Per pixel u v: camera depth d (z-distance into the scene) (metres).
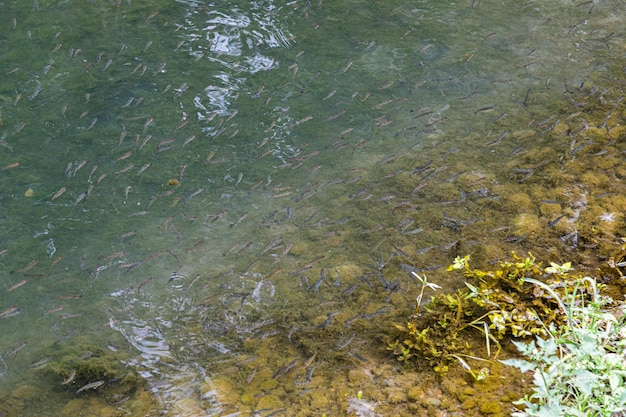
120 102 5.14
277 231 4.46
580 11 5.80
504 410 3.71
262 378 3.92
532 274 4.09
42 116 5.05
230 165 4.79
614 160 4.63
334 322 4.07
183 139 4.92
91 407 3.88
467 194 4.54
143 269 4.33
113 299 4.23
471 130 4.90
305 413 3.79
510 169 4.64
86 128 4.99
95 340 4.09
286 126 4.99
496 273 4.07
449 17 5.80
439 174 4.66
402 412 3.75
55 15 5.80
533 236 4.30
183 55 5.48
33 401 3.91
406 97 5.15
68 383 3.96
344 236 4.41
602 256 4.20
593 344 3.60
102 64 5.40
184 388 3.92
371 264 4.27
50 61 5.42
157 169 4.77
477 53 5.45
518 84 5.19
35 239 4.46
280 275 4.27
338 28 5.72
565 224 4.34
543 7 5.86
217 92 5.21
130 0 5.96
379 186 4.62
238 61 5.45
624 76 5.18
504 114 4.97
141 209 4.59
